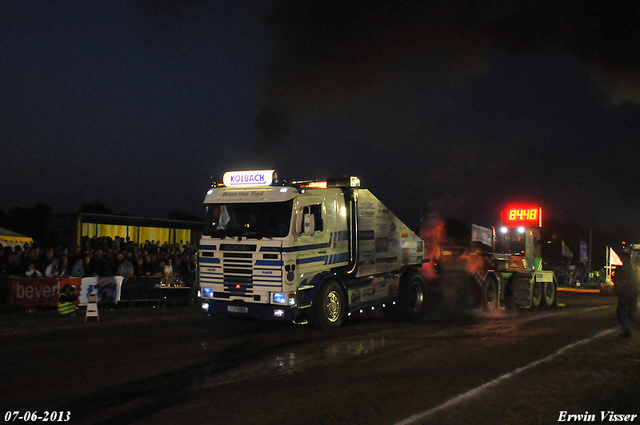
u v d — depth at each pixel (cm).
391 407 538
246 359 749
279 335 954
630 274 970
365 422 493
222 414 509
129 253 1455
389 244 1187
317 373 672
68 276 1280
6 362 708
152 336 927
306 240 971
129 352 783
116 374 653
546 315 1384
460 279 1400
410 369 703
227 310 984
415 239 1275
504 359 773
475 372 692
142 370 675
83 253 1368
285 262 934
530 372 695
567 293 2620
